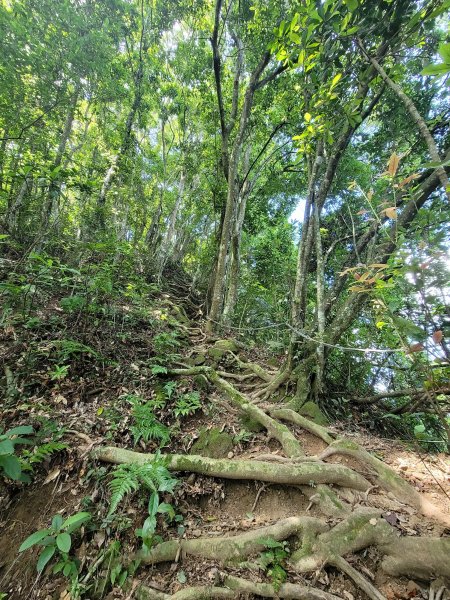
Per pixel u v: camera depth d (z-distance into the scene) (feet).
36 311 12.64
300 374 11.98
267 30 18.11
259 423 10.40
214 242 28.63
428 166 3.87
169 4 27.37
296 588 5.57
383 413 12.10
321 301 12.46
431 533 6.09
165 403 10.66
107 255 18.44
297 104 21.63
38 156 19.12
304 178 28.99
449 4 6.23
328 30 8.38
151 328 16.57
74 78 22.56
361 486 7.39
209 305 25.99
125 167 26.96
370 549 6.06
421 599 5.18
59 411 9.28
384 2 8.15
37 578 6.21
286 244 34.17
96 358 11.60
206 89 27.94
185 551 6.45
